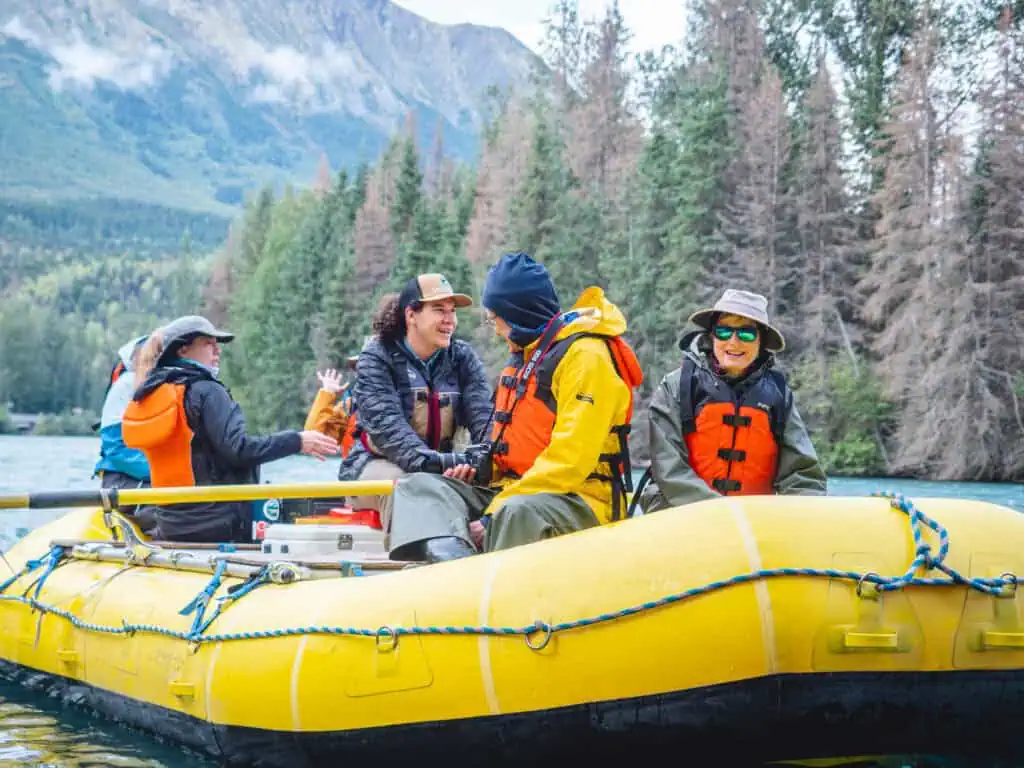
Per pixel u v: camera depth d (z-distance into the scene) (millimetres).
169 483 5555
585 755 3652
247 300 74750
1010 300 30438
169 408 5438
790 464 4363
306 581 4203
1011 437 29203
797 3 51344
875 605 3477
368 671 3801
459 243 52094
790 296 38031
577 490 4117
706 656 3500
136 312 176125
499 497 4160
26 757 4453
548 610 3625
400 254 54125
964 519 3648
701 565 3527
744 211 38844
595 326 4113
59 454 35750
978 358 29547
